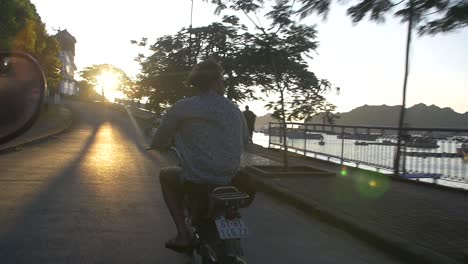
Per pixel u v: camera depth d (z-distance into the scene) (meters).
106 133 29.89
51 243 5.38
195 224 3.82
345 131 14.23
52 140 22.53
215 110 3.65
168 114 3.71
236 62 11.69
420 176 10.65
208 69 3.76
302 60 11.34
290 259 5.12
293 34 10.85
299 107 11.56
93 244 5.40
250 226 6.69
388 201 8.20
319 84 11.54
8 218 6.52
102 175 11.22
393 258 5.35
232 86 13.46
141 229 6.18
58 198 8.10
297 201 8.23
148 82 25.08
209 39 16.94
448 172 9.80
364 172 12.55
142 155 16.81
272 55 11.09
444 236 5.85
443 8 5.27
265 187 9.83
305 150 17.38
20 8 31.39
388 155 11.85
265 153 18.22
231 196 3.37
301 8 6.43
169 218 6.88
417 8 5.45
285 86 11.67
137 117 52.94
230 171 3.67
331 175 11.38
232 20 11.30
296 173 11.20
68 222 6.41
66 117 42.50
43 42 35.38
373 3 5.70
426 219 6.79
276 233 6.31
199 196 3.69
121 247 5.32
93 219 6.64
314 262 5.05
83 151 17.53
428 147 10.45
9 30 28.17
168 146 4.04
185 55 22.23
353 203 7.91
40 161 13.65
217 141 3.64
